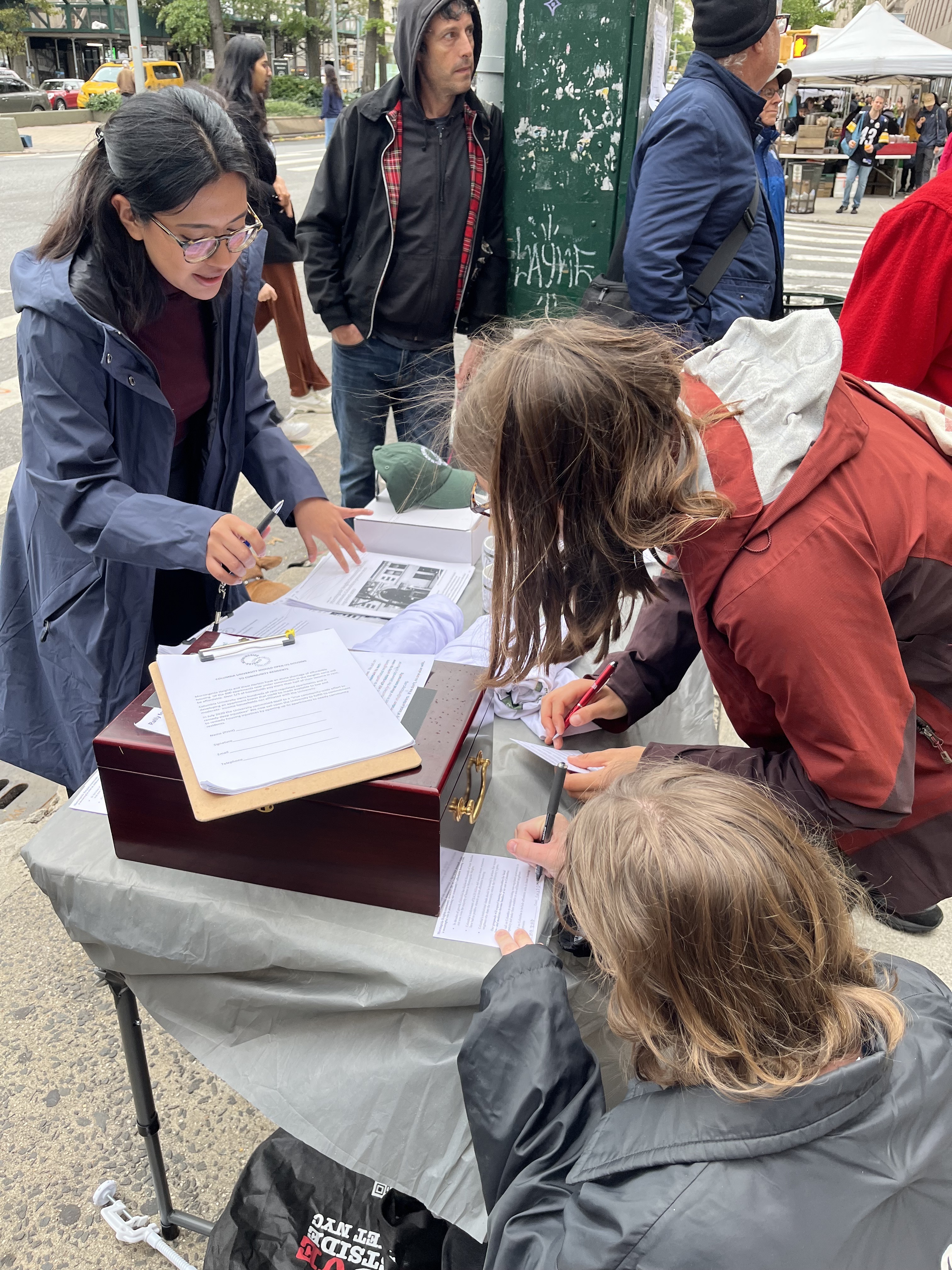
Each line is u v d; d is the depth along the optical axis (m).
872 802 0.94
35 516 1.56
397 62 2.50
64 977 1.96
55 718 1.72
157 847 1.12
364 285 2.66
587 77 2.58
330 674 1.16
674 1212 0.72
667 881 0.77
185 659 1.19
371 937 1.04
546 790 1.29
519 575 0.96
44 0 33.19
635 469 0.86
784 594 0.88
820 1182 0.73
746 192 2.22
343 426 2.91
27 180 13.55
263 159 4.04
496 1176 0.92
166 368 1.52
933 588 0.98
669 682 1.39
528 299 2.90
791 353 1.00
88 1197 1.57
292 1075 1.07
